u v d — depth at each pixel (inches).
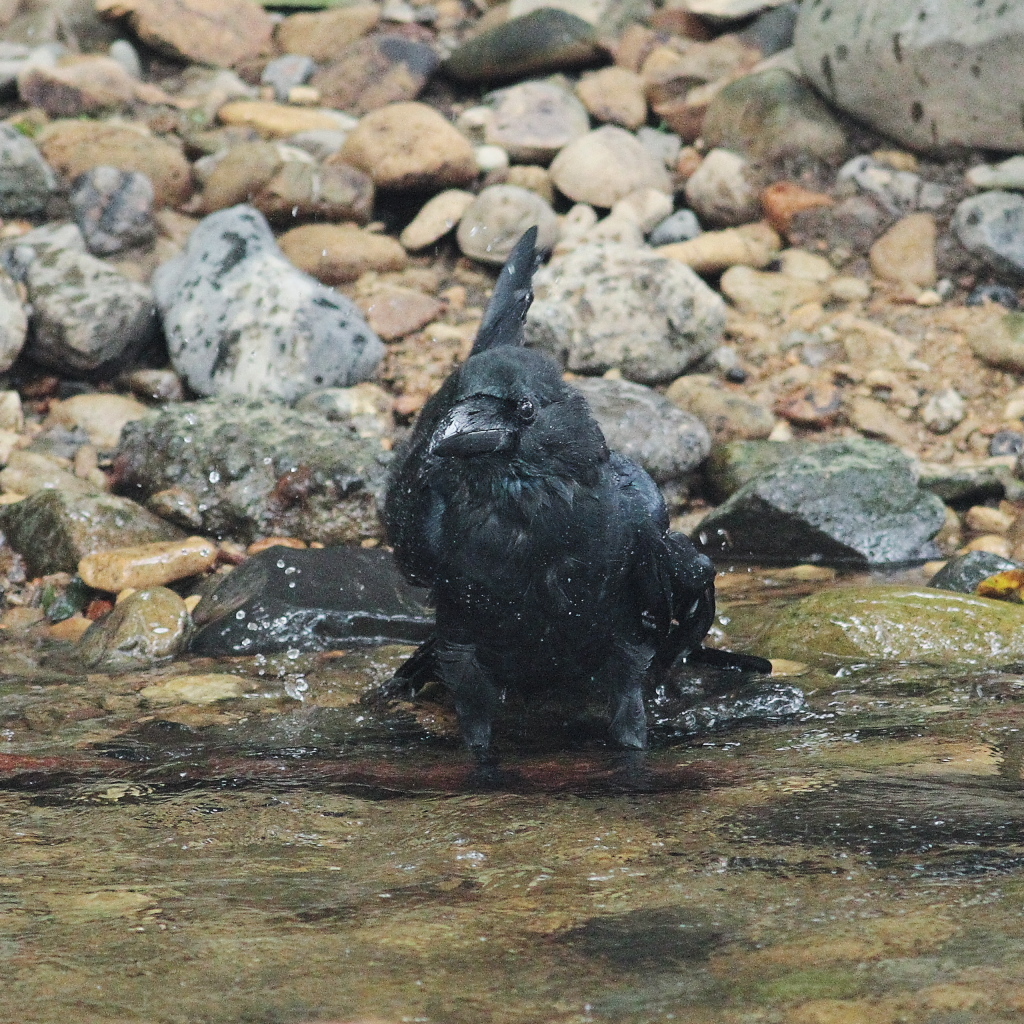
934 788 277.7
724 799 277.4
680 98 724.7
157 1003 196.2
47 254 573.3
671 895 229.5
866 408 559.5
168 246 624.1
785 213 652.1
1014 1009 186.9
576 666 323.3
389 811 278.5
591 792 286.8
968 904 220.7
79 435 535.2
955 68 634.2
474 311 613.3
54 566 457.1
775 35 740.7
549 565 301.0
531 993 196.5
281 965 207.3
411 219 668.1
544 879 238.5
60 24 747.4
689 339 575.2
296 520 487.2
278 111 698.8
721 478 530.6
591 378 545.6
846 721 329.7
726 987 196.2
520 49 729.6
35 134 661.9
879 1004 189.5
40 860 253.3
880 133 684.1
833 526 489.7
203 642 406.9
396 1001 195.2
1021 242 615.8
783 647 390.3
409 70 738.2
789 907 222.7
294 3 797.2
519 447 286.0
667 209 657.0
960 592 413.7
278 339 550.9
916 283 624.7
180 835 265.9
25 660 400.2
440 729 341.1
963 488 518.9
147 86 716.7
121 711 352.8
